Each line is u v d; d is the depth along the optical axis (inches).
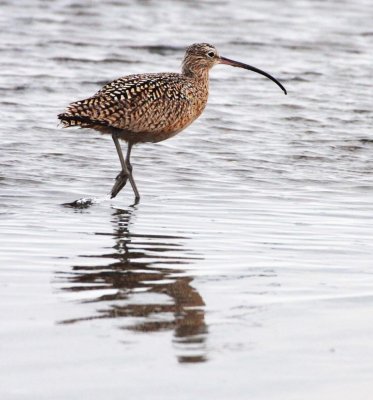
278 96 1120.8
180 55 1323.8
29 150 880.3
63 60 1251.8
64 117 759.7
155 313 495.2
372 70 1278.3
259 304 513.3
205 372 426.6
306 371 430.3
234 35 1449.3
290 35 1466.5
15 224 676.7
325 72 1253.1
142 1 1635.1
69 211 723.4
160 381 417.4
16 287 531.5
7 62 1218.6
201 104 825.5
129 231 665.6
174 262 589.6
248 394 408.2
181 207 740.7
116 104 768.3
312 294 532.1
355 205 755.4
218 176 836.0
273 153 908.6
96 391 406.9
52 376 419.2
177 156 888.9
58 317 485.1
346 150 930.1
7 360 433.1
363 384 418.6
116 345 452.1
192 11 1600.6
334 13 1633.9
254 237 655.1
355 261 600.1
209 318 491.2
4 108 1019.3
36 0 1604.3
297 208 741.3
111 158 877.8
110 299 515.5
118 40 1384.1
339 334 472.1
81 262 584.1
